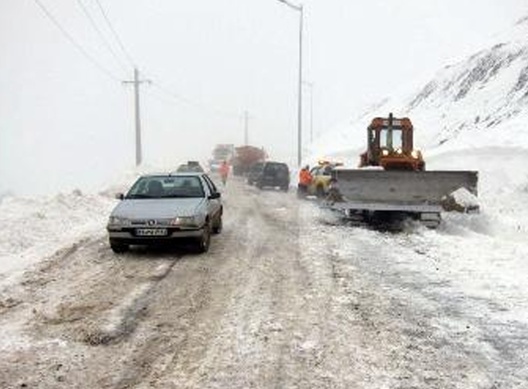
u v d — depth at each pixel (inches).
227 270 395.2
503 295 329.7
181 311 297.6
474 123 1681.8
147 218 436.1
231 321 281.3
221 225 586.2
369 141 762.8
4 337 255.6
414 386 209.3
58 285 348.2
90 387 207.6
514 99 1614.2
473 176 609.0
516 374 220.5
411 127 747.4
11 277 362.9
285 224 654.5
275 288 345.4
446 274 383.2
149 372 220.8
